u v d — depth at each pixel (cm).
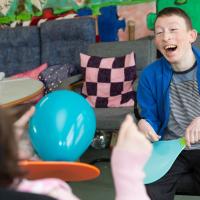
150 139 159
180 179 164
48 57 405
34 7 439
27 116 93
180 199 244
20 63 427
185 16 167
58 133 97
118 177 77
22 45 426
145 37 389
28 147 89
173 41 163
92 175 90
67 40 395
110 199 253
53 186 68
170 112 170
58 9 427
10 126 60
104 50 342
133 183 77
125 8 396
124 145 78
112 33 406
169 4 377
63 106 100
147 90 177
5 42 430
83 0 414
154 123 175
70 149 98
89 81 319
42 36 411
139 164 78
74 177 93
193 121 154
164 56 169
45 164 80
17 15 448
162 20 166
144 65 325
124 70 313
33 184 66
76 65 386
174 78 169
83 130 100
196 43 289
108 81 313
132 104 299
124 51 334
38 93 213
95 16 411
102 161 316
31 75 374
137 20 393
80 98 106
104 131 304
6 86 240
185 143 151
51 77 355
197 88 165
